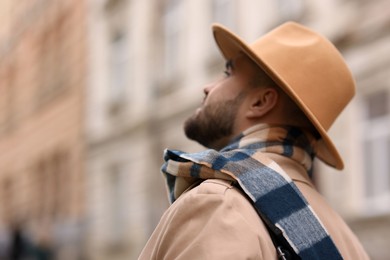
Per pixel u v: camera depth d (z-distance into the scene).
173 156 2.31
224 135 2.49
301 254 2.09
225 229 2.02
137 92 15.90
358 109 9.48
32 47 21.47
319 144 2.64
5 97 23.05
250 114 2.44
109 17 17.42
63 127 19.06
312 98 2.44
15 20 22.80
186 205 2.09
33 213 20.28
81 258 17.00
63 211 18.67
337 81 2.49
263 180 2.15
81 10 18.70
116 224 16.33
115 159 16.55
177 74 14.52
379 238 8.98
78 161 18.14
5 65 23.17
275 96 2.44
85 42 18.34
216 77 13.12
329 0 10.18
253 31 11.99
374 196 9.17
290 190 2.16
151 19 15.55
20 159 21.55
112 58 17.17
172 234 2.09
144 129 15.37
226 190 2.11
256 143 2.39
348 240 2.38
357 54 9.59
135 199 15.56
